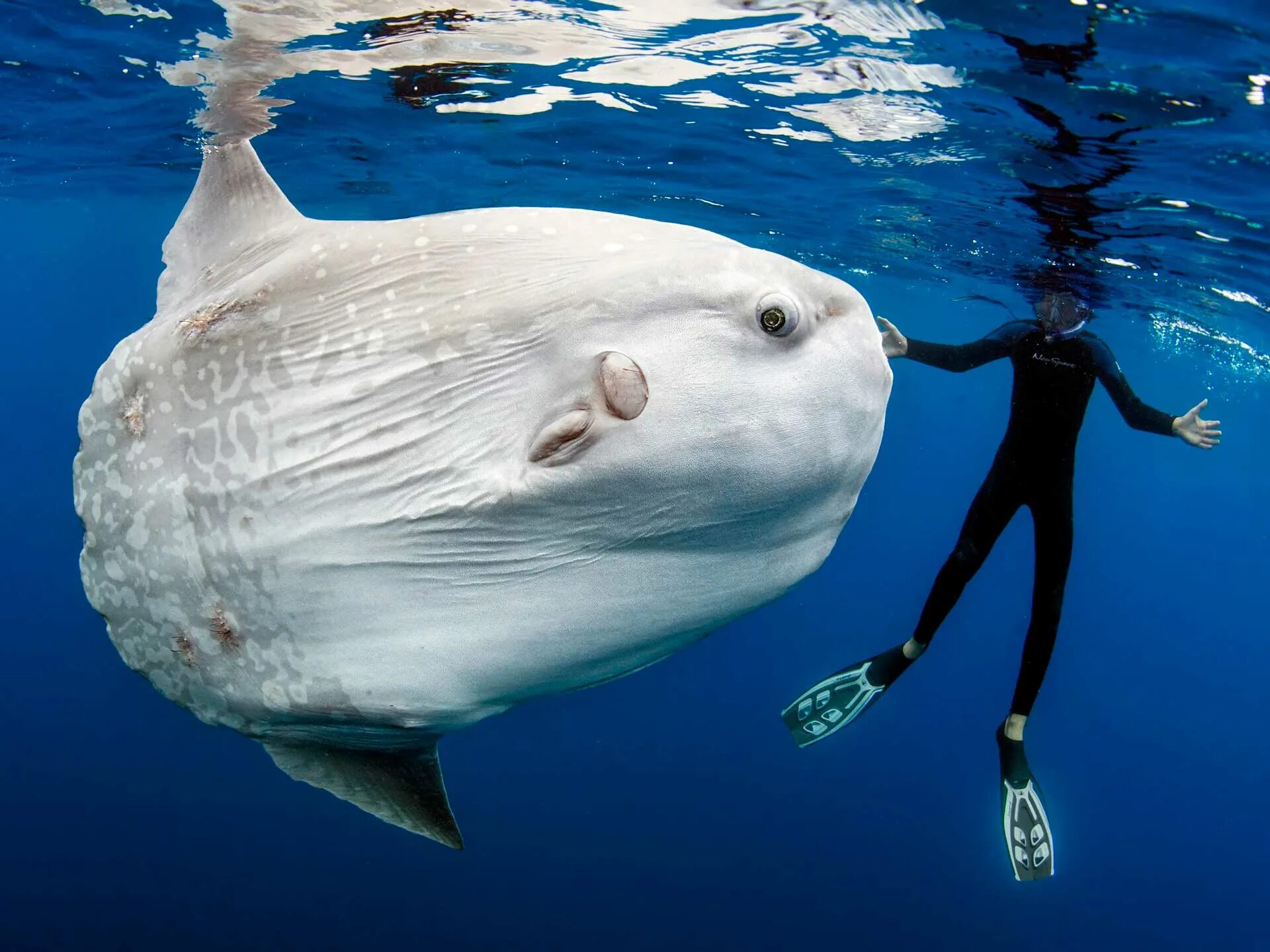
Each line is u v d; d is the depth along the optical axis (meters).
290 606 1.99
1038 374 5.87
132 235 26.03
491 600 1.93
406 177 12.11
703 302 1.84
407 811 2.46
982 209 9.91
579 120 9.16
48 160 13.24
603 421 1.80
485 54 7.30
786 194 11.28
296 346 1.98
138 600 2.13
